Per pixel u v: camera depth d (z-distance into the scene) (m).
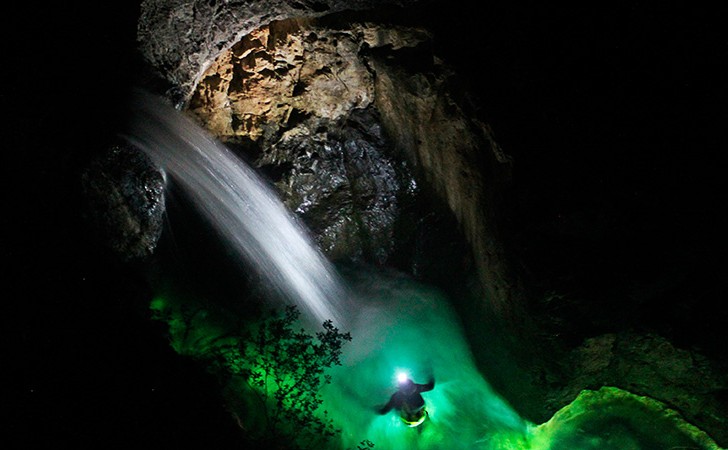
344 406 6.20
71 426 3.70
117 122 5.81
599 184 4.73
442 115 5.94
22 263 4.32
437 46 5.54
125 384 4.15
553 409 5.85
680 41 4.48
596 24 4.75
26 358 3.86
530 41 4.98
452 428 6.15
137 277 5.61
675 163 4.52
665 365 5.20
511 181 5.10
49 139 5.21
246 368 5.35
